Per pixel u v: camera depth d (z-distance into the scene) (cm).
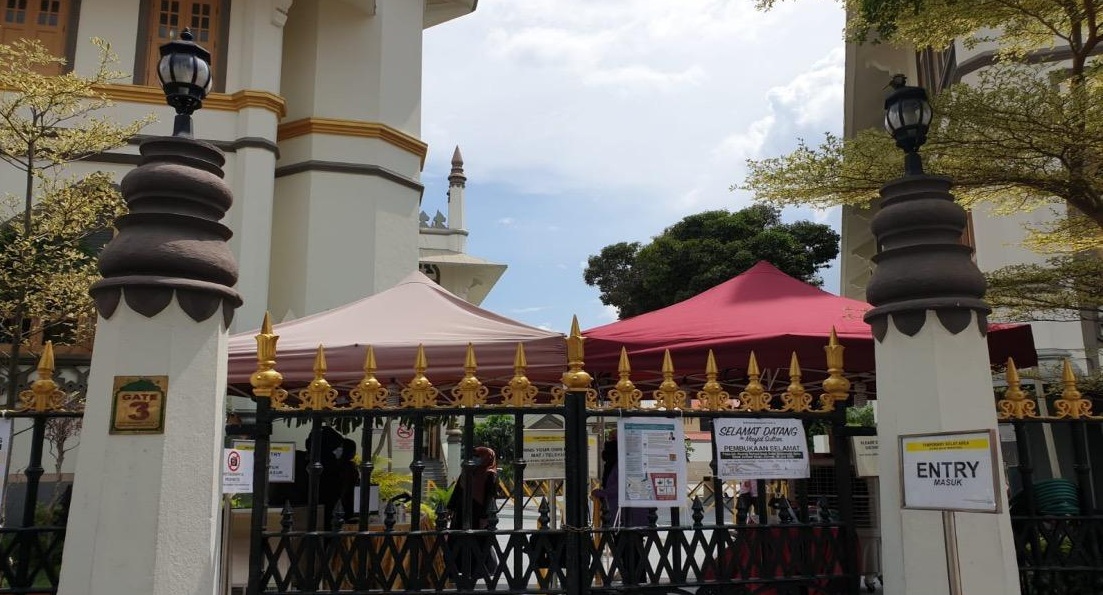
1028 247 807
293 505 638
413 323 667
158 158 439
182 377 409
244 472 457
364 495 448
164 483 397
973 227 984
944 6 632
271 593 434
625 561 444
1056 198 682
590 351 677
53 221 830
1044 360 859
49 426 882
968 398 439
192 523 402
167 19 1221
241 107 1188
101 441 401
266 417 450
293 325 699
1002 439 695
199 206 436
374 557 438
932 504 388
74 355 1020
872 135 604
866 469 739
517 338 598
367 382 456
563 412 450
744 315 727
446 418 617
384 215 1309
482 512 692
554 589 431
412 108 1408
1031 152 588
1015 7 627
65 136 867
